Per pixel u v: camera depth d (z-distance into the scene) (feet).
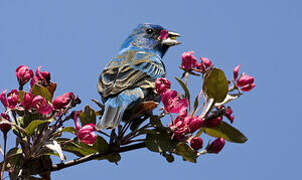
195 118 24.57
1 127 25.00
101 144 26.04
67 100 24.17
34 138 25.11
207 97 25.13
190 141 25.58
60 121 24.31
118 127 30.78
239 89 25.38
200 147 25.52
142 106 27.63
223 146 25.22
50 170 25.75
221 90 24.47
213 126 25.39
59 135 25.54
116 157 26.61
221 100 24.68
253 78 25.39
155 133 25.76
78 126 24.11
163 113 25.66
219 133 25.73
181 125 25.00
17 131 25.86
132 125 28.53
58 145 23.88
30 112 25.29
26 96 24.38
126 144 26.30
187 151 25.07
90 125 24.07
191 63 28.04
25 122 27.09
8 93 25.12
